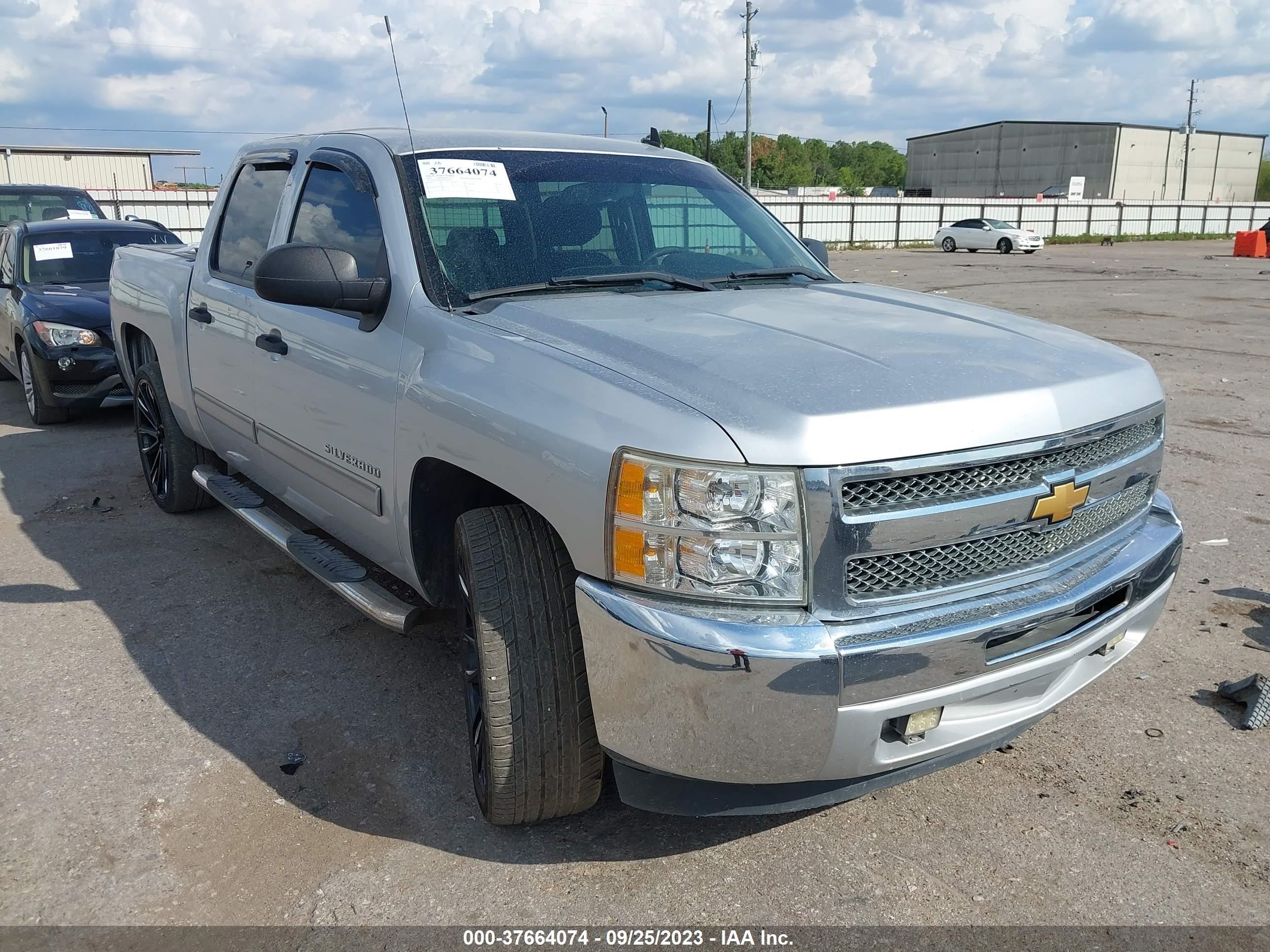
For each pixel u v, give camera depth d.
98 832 2.75
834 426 2.11
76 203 13.17
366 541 3.37
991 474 2.28
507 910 2.46
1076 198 54.44
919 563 2.24
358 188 3.43
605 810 2.89
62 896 2.50
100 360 7.55
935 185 86.75
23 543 5.11
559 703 2.49
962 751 2.47
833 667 2.10
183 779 3.01
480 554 2.51
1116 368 2.68
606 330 2.63
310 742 3.22
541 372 2.47
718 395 2.21
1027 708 2.57
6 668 3.71
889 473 2.13
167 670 3.71
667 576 2.16
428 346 2.88
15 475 6.44
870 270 27.67
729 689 2.10
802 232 44.22
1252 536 5.13
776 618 2.12
